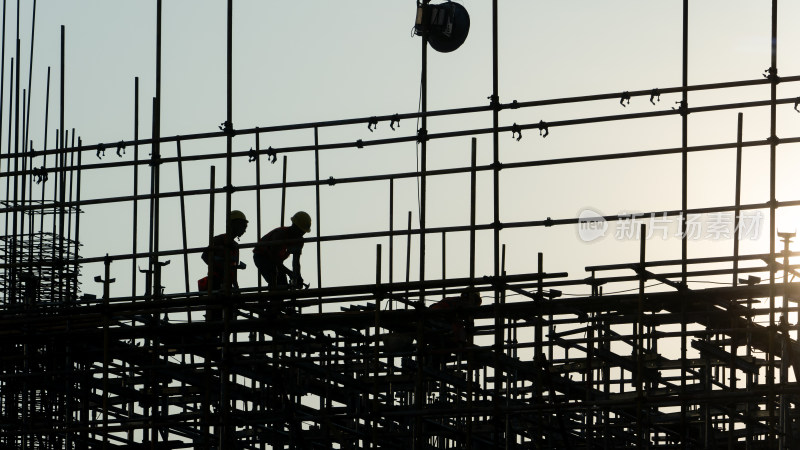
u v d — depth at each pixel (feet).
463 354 145.59
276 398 140.26
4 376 133.80
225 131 137.59
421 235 130.31
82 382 143.95
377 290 129.80
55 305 139.85
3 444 143.95
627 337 126.41
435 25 147.84
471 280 128.57
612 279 128.57
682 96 129.29
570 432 148.97
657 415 144.66
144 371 140.26
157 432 139.13
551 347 133.80
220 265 146.41
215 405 145.89
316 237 132.16
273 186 135.54
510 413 125.39
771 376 124.16
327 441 143.95
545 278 128.36
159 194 137.59
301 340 135.13
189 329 134.41
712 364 131.95
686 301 127.54
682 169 128.77
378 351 128.98
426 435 141.69
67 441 142.41
